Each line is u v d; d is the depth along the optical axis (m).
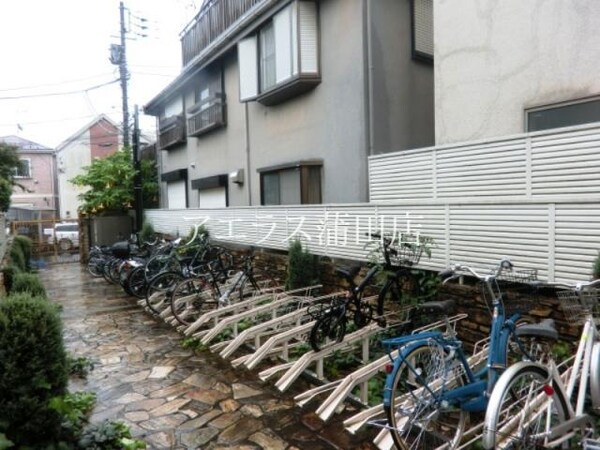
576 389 2.85
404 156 5.60
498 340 2.71
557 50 4.36
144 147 17.23
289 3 7.73
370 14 6.73
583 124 3.97
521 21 4.63
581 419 2.53
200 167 12.59
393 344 2.60
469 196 4.79
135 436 3.23
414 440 2.74
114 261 10.54
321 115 7.69
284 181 8.63
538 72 4.52
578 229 3.47
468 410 2.68
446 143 5.43
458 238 4.46
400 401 2.76
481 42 5.01
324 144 7.66
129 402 3.83
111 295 8.88
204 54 10.75
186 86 12.95
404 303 4.85
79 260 15.62
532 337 2.81
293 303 5.99
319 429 3.29
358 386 3.91
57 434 2.83
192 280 6.43
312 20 7.60
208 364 4.76
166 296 7.01
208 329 5.90
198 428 3.35
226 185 11.12
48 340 2.84
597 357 2.65
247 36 9.23
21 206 22.83
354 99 6.95
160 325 6.41
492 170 4.54
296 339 5.22
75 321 6.69
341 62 7.18
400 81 7.10
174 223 11.80
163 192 15.52
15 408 2.66
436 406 2.56
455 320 4.22
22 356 2.73
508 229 3.99
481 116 5.05
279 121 8.86
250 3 8.97
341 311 4.39
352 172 7.07
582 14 4.16
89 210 15.06
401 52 7.10
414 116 7.25
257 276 7.19
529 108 4.60
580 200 3.45
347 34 7.02
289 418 3.48
